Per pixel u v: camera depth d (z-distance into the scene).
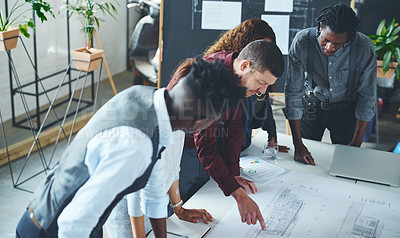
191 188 2.09
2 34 3.24
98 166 1.30
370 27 4.75
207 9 3.24
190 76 1.27
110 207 1.31
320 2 3.20
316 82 2.61
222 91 1.25
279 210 1.81
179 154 1.79
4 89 4.14
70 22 4.70
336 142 2.93
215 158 1.82
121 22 5.48
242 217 1.72
